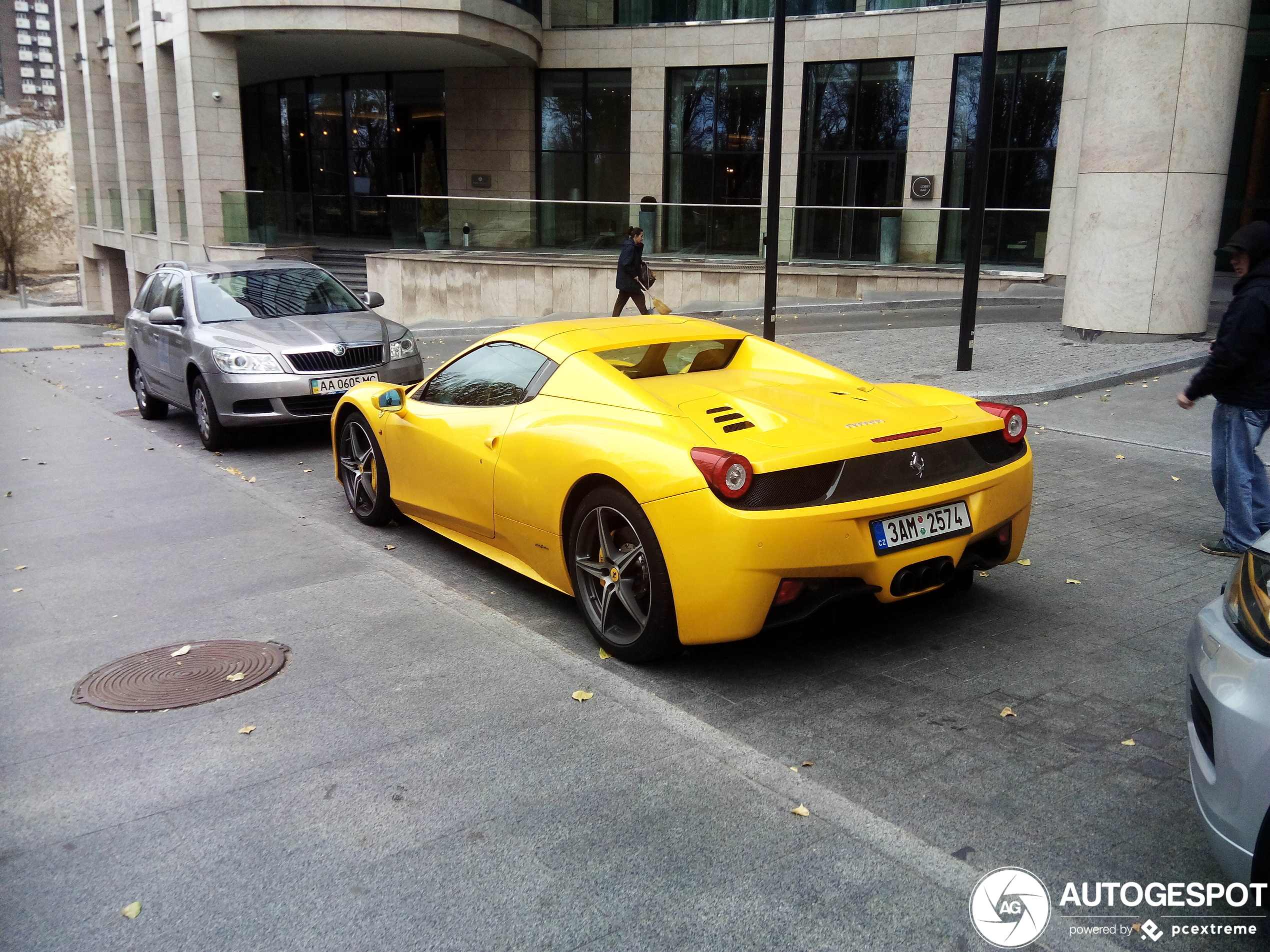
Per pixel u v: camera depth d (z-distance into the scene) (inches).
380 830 118.0
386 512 246.7
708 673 162.2
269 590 205.2
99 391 514.9
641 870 109.3
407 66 1093.8
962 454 165.0
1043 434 333.4
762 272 826.2
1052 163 821.2
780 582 146.9
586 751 135.9
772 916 101.4
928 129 858.1
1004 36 813.2
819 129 922.1
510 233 913.5
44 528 256.4
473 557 227.0
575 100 1039.6
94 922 103.0
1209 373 205.3
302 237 1058.1
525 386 194.2
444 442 208.8
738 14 946.1
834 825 117.0
